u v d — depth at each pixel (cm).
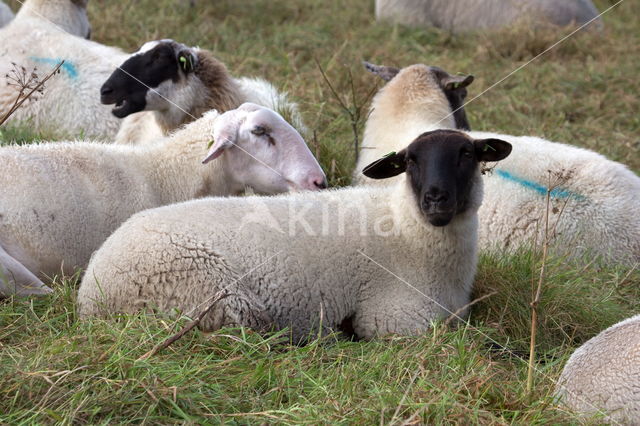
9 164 374
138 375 315
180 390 311
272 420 308
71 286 369
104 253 351
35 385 310
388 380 326
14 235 368
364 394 320
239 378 321
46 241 372
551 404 318
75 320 347
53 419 301
